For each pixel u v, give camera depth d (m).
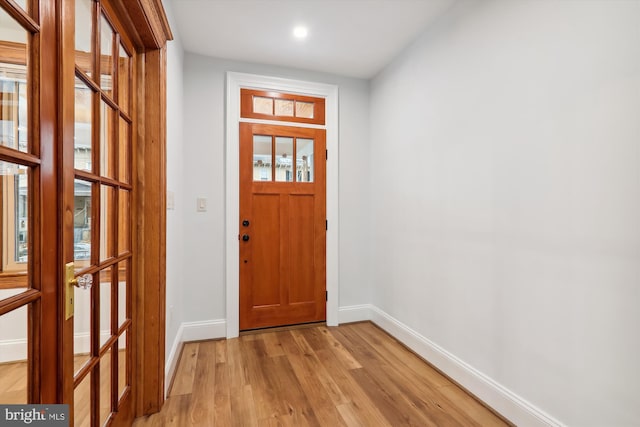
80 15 0.98
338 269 3.03
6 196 0.67
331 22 2.19
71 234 0.89
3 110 0.66
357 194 3.09
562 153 1.36
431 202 2.22
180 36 2.34
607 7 1.19
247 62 2.74
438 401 1.77
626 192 1.14
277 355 2.33
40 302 0.76
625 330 1.15
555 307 1.39
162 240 1.63
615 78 1.17
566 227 1.35
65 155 0.85
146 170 1.58
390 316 2.75
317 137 2.96
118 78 1.29
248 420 1.59
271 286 2.84
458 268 1.97
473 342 1.85
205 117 2.62
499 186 1.67
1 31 0.65
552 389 1.41
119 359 1.37
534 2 1.48
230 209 2.68
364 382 1.96
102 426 1.19
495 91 1.70
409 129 2.48
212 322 2.63
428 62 2.25
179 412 1.64
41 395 0.76
